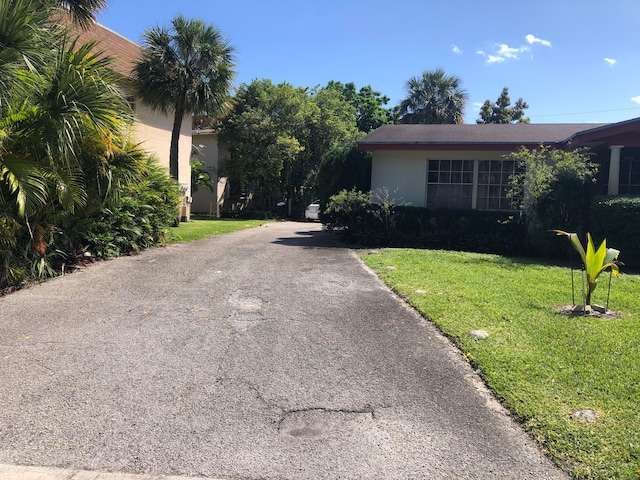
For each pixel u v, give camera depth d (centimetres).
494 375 369
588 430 291
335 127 3050
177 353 425
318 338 466
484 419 314
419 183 1259
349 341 457
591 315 529
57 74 668
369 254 981
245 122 2691
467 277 731
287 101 2881
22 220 663
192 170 2381
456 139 1202
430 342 454
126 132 820
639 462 260
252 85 2842
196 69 1562
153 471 259
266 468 263
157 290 648
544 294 627
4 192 635
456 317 514
